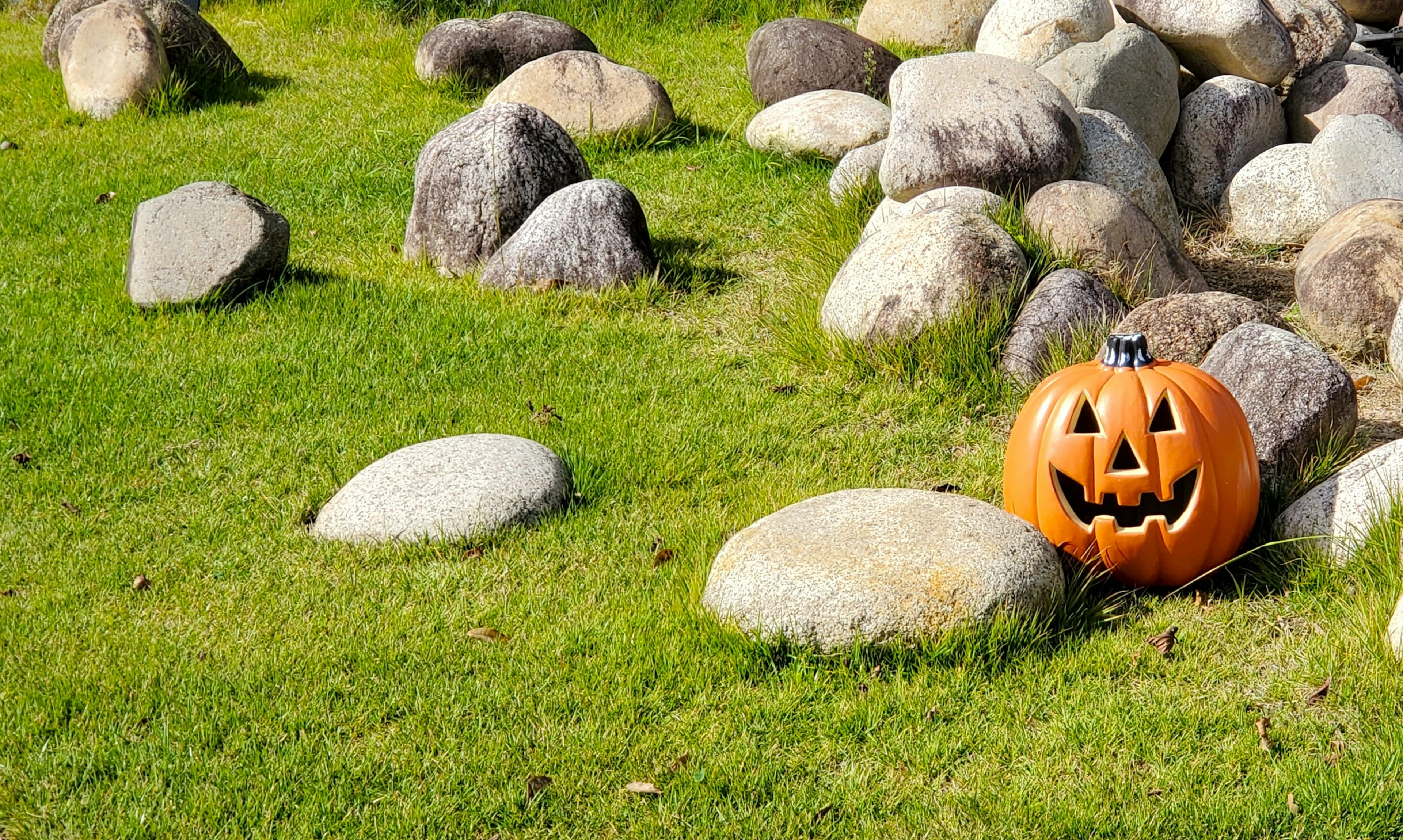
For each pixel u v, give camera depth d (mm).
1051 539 4184
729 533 4586
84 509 4941
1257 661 3795
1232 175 8000
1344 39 8539
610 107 9461
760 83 10148
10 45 12977
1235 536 4086
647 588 4258
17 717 3654
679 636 3939
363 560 4504
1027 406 4281
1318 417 4500
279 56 12195
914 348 5758
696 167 9102
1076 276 5762
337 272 7430
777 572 3836
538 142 7512
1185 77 8773
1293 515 4254
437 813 3275
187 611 4227
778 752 3480
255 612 4199
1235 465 4020
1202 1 7992
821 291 6680
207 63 11133
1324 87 8242
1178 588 4152
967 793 3299
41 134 10242
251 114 10586
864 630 3705
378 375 6043
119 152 9727
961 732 3506
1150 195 7137
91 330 6539
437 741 3547
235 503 4977
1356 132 7168
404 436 5461
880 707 3580
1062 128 6887
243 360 6164
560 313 6777
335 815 3283
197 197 6863
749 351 6332
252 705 3707
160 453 5371
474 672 3865
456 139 7461
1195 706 3598
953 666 3713
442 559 4500
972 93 6965
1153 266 6281
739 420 5547
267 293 6922
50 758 3486
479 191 7324
